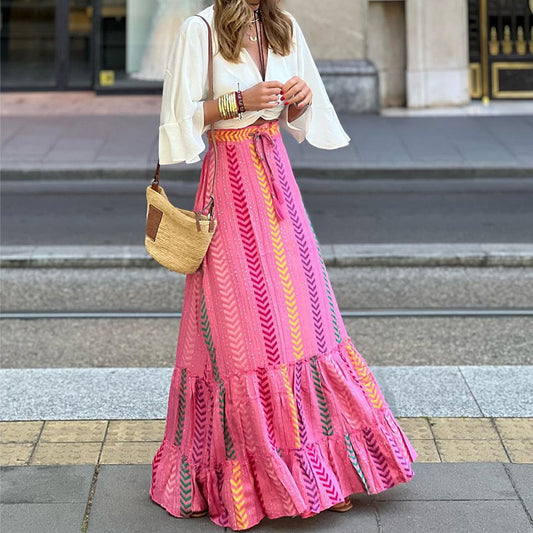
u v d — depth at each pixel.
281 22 3.32
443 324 6.35
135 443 3.99
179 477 3.40
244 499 3.29
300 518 3.39
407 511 3.42
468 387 4.53
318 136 3.61
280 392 3.28
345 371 3.44
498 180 11.84
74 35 17.33
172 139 3.26
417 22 15.81
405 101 16.25
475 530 3.30
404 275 7.64
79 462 3.82
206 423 3.36
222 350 3.30
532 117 15.04
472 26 16.50
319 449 3.36
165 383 4.65
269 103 3.23
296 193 3.46
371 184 11.66
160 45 16.94
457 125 14.53
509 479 3.62
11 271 7.82
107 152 12.77
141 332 6.23
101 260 7.94
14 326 6.37
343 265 7.92
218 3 3.24
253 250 3.32
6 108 15.86
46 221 9.59
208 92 3.33
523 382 4.59
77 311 6.70
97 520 3.39
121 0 16.86
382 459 3.43
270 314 3.29
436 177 11.98
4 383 4.64
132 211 10.11
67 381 4.67
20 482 3.64
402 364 5.58
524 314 6.50
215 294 3.33
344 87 15.59
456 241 8.58
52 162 12.20
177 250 3.31
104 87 17.11
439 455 3.84
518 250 8.04
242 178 3.35
